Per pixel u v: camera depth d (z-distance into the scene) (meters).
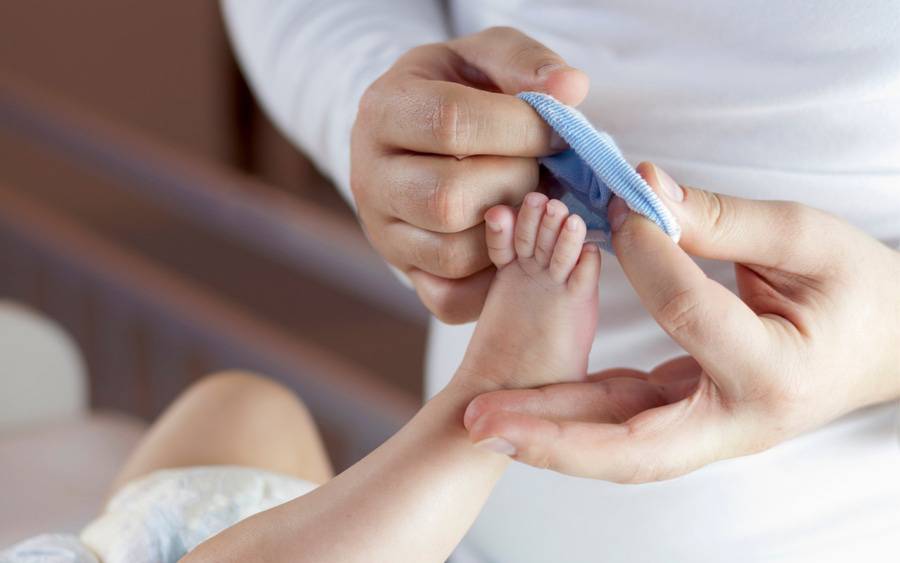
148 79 3.83
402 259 0.80
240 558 0.77
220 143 4.02
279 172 4.04
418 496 0.77
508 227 0.76
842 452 0.82
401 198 0.78
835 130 0.81
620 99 0.84
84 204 3.37
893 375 0.78
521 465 0.88
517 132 0.76
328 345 2.73
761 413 0.75
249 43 1.01
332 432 1.87
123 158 2.54
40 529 1.07
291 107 0.97
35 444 1.20
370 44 0.92
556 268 0.76
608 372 0.81
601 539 0.86
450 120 0.76
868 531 0.83
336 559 0.77
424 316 1.85
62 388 1.29
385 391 1.83
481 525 0.92
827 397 0.76
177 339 2.08
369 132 0.79
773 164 0.82
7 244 2.35
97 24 3.69
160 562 0.90
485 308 0.78
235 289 2.96
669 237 0.75
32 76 3.65
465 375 0.78
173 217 3.26
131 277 2.11
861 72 0.79
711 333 0.73
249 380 1.05
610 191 0.76
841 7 0.79
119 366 2.21
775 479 0.83
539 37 0.87
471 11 0.91
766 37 0.80
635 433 0.74
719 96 0.82
